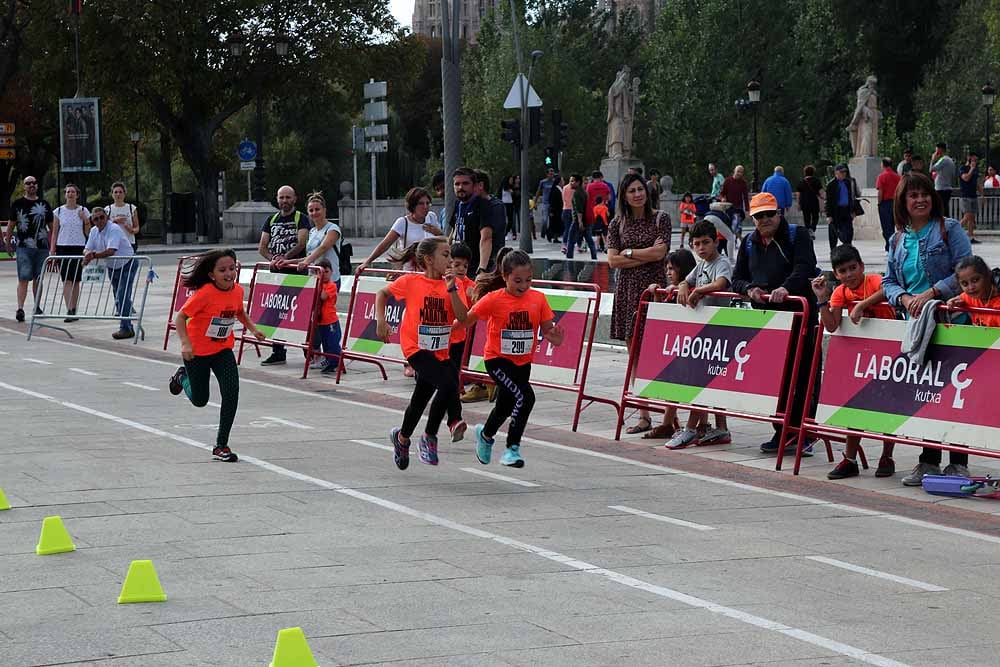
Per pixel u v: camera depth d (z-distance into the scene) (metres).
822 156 89.88
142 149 87.50
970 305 10.27
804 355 11.48
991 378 9.98
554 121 46.41
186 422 13.53
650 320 12.73
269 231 18.58
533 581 7.49
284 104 65.56
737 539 8.67
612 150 62.53
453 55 22.72
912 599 7.20
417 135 111.69
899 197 10.65
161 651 6.12
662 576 7.64
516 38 45.09
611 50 120.19
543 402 15.27
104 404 14.75
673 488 10.48
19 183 90.19
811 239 11.77
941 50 84.94
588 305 13.41
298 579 7.47
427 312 10.85
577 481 10.73
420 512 9.40
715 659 6.07
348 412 14.39
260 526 8.84
